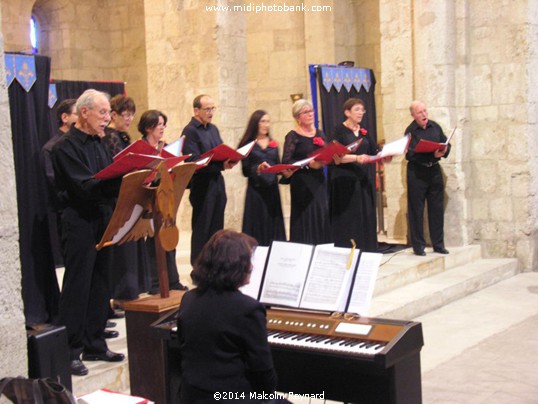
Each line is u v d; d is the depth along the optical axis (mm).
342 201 7703
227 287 3480
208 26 9078
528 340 6629
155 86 9633
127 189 4383
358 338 3854
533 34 9211
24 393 3182
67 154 4785
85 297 4922
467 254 9273
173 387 4270
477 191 9617
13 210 3867
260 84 13445
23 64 5656
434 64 9188
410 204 8773
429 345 6598
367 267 4051
